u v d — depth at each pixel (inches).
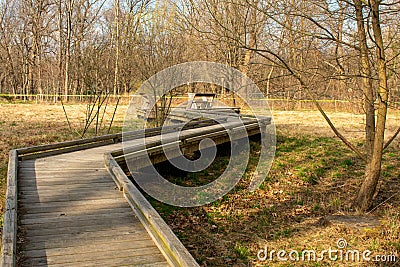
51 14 1277.1
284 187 342.3
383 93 257.1
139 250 159.2
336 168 391.5
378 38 245.4
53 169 267.9
